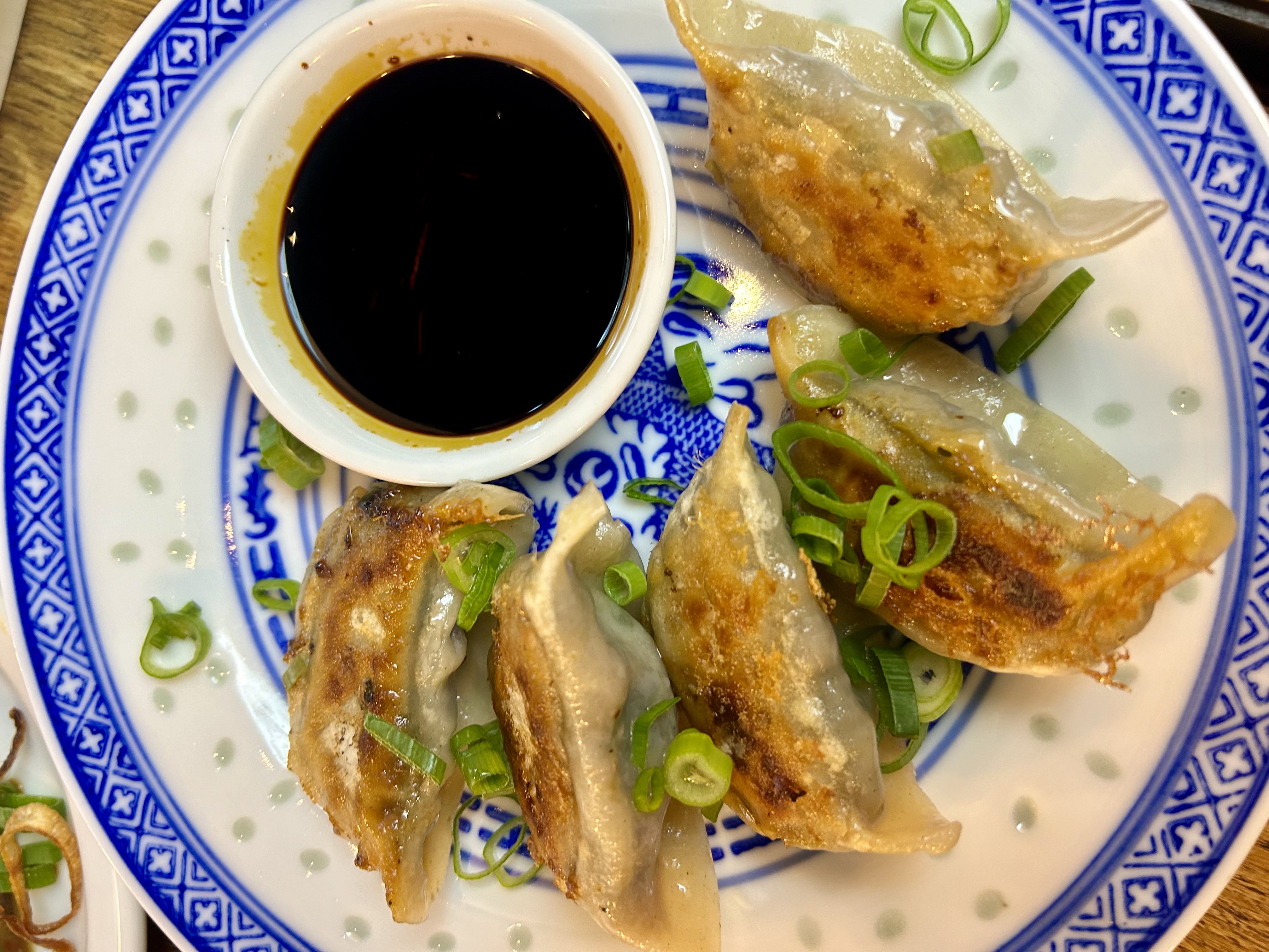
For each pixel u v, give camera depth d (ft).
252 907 0.62
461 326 0.61
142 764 0.62
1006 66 0.57
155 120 0.61
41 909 0.69
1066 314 0.57
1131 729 0.56
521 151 0.60
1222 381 0.55
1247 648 0.55
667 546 0.56
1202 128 0.55
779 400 0.61
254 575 0.64
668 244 0.54
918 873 0.58
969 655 0.54
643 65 0.60
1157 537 0.50
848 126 0.53
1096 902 0.56
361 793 0.55
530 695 0.52
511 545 0.58
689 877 0.59
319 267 0.60
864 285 0.56
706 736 0.53
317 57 0.57
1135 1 0.55
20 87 0.67
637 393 0.62
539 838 0.56
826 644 0.52
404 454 0.58
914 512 0.51
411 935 0.61
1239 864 0.54
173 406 0.63
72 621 0.62
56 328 0.62
